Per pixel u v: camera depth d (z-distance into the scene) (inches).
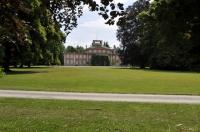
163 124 566.3
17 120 581.3
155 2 259.4
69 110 711.1
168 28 259.6
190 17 249.8
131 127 533.6
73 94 1048.2
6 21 356.2
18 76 2023.9
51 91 1133.7
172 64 3801.7
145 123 571.8
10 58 2476.6
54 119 597.3
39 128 516.7
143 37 4106.8
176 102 869.2
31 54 2404.0
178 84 1513.3
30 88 1223.5
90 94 1054.4
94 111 701.9
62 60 6766.7
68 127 528.4
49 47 2783.0
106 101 867.4
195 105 805.9
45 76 2053.4
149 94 1079.0
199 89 1268.5
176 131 514.9
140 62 4628.4
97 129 514.3
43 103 810.8
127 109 733.9
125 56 4704.7
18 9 349.1
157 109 738.8
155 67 4165.8
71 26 345.1
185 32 259.0
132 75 2320.4
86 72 2743.6
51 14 339.3
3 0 332.8
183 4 246.8
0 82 1515.7
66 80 1695.4
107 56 7436.0
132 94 1071.0
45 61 2827.3
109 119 605.3
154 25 270.8
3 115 636.7
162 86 1396.4
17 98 909.8
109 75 2272.4
